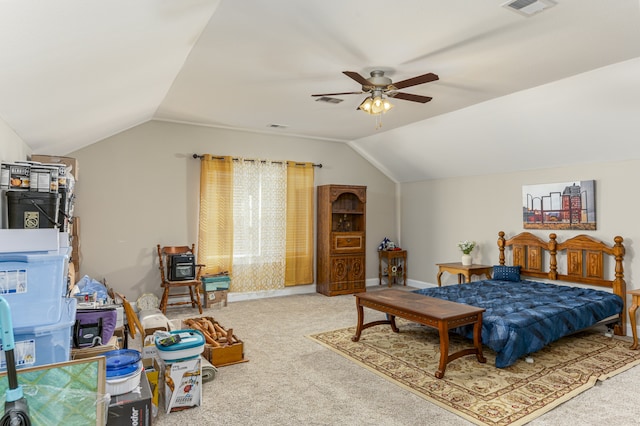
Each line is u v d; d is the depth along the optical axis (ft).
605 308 13.32
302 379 10.30
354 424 8.14
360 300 13.24
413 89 13.39
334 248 20.97
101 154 16.76
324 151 22.44
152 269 17.80
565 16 8.29
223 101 14.87
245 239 19.80
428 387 9.80
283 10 8.05
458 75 12.02
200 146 18.92
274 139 20.85
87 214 16.49
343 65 11.15
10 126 8.83
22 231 5.23
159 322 12.04
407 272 24.34
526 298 13.85
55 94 7.89
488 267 18.81
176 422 8.17
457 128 17.44
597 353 12.21
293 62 10.93
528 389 9.66
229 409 8.72
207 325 12.60
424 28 8.87
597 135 14.14
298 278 21.29
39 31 4.96
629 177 14.48
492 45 9.83
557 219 16.65
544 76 12.13
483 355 11.85
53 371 4.52
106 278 16.85
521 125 15.47
